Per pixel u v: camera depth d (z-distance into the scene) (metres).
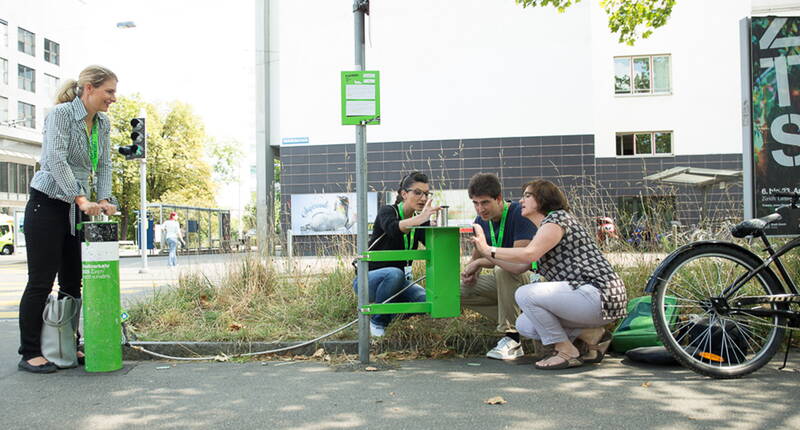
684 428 2.59
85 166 3.85
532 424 2.67
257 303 5.54
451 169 17.61
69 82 3.82
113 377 3.60
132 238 44.50
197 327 4.75
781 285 3.54
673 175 13.38
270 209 7.73
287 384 3.42
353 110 3.74
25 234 3.71
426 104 17.69
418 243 4.54
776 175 4.93
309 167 18.08
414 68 17.72
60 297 3.94
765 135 4.94
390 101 17.78
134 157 13.13
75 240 3.92
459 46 17.61
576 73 17.27
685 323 3.66
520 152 17.42
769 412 2.79
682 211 12.76
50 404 3.04
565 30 17.30
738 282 3.55
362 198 3.82
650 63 19.11
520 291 3.74
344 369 3.78
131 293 8.30
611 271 3.69
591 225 6.50
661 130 19.00
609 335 4.01
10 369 3.80
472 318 4.77
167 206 26.42
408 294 4.44
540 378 3.50
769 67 4.95
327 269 6.07
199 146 42.78
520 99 17.42
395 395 3.17
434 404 2.99
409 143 17.75
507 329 4.16
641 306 4.18
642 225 6.12
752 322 3.51
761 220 3.69
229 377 3.60
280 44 18.14
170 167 40.31
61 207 3.77
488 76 17.53
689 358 3.43
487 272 5.30
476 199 4.10
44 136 3.70
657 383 3.34
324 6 17.98
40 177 3.67
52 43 49.22
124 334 4.18
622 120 19.12
